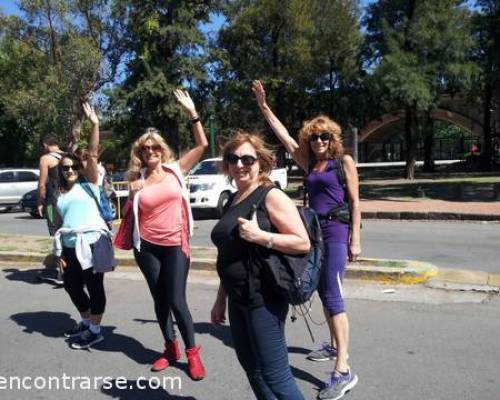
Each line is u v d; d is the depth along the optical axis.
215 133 31.59
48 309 6.57
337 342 4.19
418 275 7.17
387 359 4.74
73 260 5.31
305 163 4.62
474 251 9.91
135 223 4.59
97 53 33.38
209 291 7.18
